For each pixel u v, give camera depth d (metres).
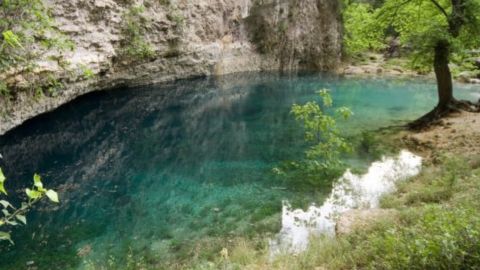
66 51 14.42
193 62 25.27
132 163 11.71
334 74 30.30
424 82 27.53
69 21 15.02
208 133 15.05
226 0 28.39
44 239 7.38
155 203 9.06
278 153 12.68
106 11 17.44
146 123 15.98
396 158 11.64
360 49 34.62
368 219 6.92
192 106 19.06
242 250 6.47
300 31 31.33
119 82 20.41
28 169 10.56
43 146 12.27
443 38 13.80
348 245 5.62
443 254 3.56
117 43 18.72
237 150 13.03
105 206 8.88
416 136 13.28
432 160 10.82
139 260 6.70
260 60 30.42
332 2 32.38
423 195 7.52
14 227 7.73
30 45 12.18
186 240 7.39
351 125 15.75
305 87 24.92
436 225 4.41
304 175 10.70
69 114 15.59
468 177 8.05
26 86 12.45
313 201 8.99
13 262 6.60
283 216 8.27
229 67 28.33
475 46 14.75
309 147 13.22
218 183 10.27
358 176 10.38
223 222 8.11
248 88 23.95
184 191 9.76
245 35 29.94
